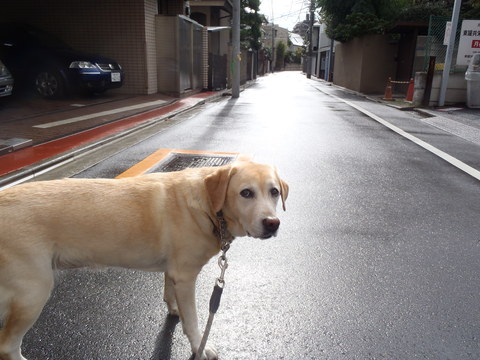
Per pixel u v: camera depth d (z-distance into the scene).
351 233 3.97
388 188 5.36
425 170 6.26
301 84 30.11
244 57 28.16
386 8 23.16
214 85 19.44
